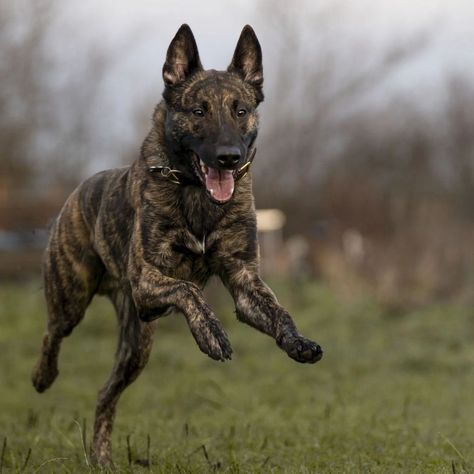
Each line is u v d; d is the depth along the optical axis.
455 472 7.26
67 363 16.62
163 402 12.66
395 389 13.70
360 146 39.56
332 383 14.43
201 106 7.40
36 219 26.03
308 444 9.04
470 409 11.80
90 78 33.94
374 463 7.90
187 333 19.27
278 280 24.95
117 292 8.66
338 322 20.45
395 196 29.53
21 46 31.55
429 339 18.56
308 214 34.28
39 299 22.45
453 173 42.59
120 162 33.69
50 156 33.25
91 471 7.54
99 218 8.15
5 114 31.11
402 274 22.34
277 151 36.84
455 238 23.97
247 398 12.80
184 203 7.41
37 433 9.81
